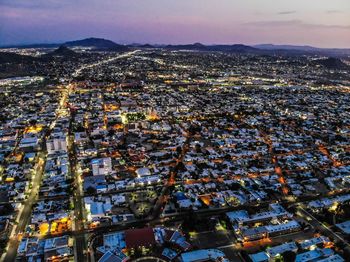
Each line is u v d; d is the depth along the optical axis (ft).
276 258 547.90
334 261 540.11
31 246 566.77
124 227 635.25
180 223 650.43
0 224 632.79
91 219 646.33
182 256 540.11
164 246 574.97
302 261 539.70
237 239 598.34
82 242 586.86
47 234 610.24
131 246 555.69
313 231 637.71
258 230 611.88
